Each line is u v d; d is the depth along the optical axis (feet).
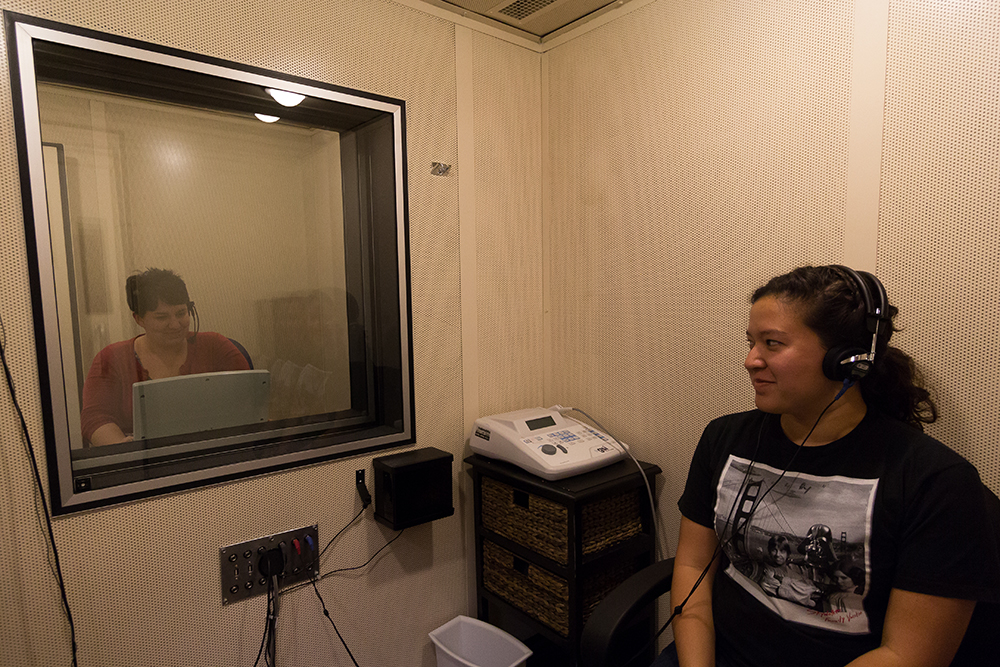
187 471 4.58
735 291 5.16
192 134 4.73
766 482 3.76
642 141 5.87
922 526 3.05
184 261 4.75
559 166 6.80
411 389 5.88
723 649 3.91
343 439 5.49
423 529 6.08
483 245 6.46
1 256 3.86
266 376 5.22
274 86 4.91
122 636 4.37
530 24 6.52
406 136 5.75
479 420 6.10
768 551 3.65
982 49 3.73
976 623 3.20
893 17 4.10
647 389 5.99
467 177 6.28
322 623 5.40
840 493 3.41
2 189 3.85
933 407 3.94
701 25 5.28
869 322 3.30
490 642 6.11
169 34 4.42
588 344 6.60
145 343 4.58
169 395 4.69
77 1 4.05
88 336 4.31
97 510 4.23
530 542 5.58
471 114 6.28
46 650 4.09
